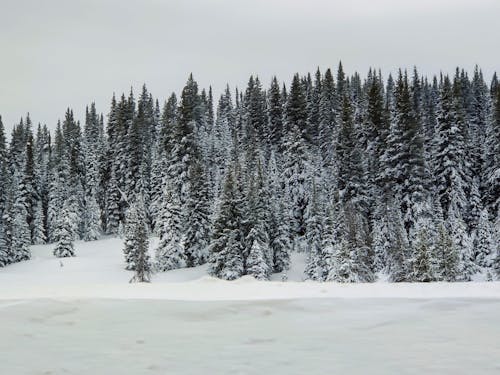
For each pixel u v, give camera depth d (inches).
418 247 1107.9
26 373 207.2
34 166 3048.7
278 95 3198.8
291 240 1995.6
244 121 3535.9
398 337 256.5
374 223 1657.2
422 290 405.4
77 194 2972.4
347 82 4020.7
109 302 350.9
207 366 214.2
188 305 341.4
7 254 2236.7
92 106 4232.3
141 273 1680.6
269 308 332.8
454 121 1876.2
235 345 247.4
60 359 225.8
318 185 2044.8
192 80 3966.5
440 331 267.3
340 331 272.1
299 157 2116.1
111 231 2812.5
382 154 2066.9
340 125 2235.5
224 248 1622.8
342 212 1568.7
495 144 2064.5
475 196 1812.3
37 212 2827.3
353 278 1216.8
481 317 298.4
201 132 3164.4
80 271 1951.3
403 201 1724.9
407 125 1831.9
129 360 223.8
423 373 200.5
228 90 4854.8
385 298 359.3
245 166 2159.2
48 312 320.8
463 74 3905.0
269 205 1825.8
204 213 1920.5
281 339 257.6
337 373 202.4
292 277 1724.9
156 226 1958.7
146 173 2792.8
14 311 321.1
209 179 2421.3
